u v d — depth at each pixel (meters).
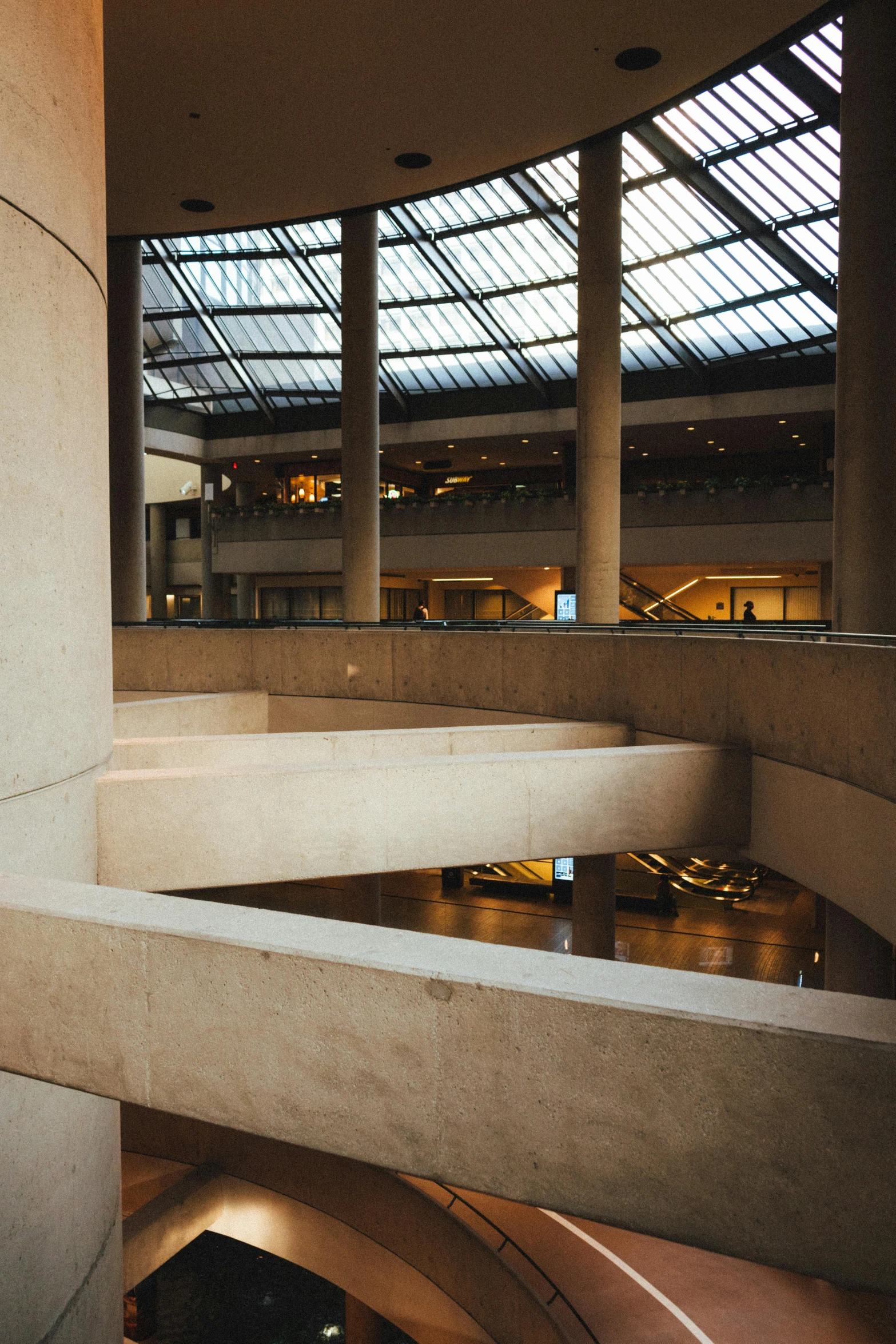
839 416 10.96
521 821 7.42
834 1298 9.12
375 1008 2.60
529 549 26.58
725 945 19.73
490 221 23.23
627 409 27.20
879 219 10.44
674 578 29.73
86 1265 4.85
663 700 9.48
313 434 33.59
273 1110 2.76
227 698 12.75
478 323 27.73
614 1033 2.35
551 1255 9.75
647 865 22.67
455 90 13.28
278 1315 15.19
